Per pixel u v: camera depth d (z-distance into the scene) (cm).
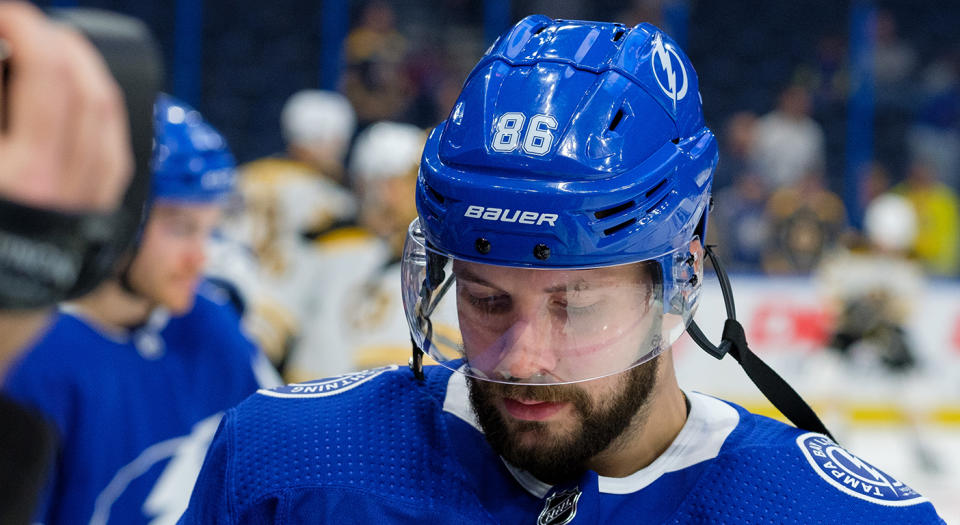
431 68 873
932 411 641
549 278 94
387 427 110
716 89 927
